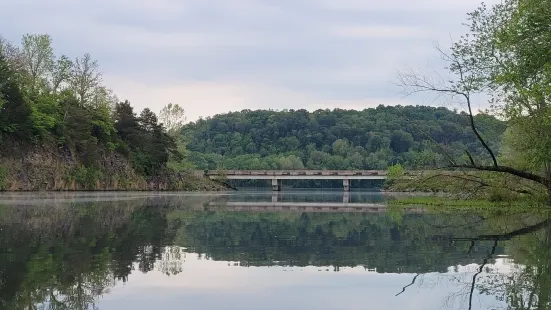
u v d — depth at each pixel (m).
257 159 154.12
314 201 51.97
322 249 14.55
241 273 10.95
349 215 28.67
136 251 13.91
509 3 28.59
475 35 29.31
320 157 154.75
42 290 9.16
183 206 37.91
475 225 22.00
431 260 12.71
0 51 75.31
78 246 14.66
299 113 179.88
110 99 98.00
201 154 156.00
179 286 9.65
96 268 11.31
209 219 25.27
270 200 54.12
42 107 80.81
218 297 8.80
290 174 111.75
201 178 112.44
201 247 14.84
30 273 10.60
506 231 19.52
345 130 166.25
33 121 76.62
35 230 18.58
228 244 15.55
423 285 9.86
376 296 8.94
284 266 11.84
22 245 14.62
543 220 24.41
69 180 80.69
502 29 26.94
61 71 87.62
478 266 11.89
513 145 33.00
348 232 19.14
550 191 32.62
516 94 28.05
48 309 7.92
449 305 8.37
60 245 14.78
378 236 17.80
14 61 77.56
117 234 17.88
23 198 46.72
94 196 55.25
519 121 30.05
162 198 53.53
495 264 12.16
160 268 11.46
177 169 107.88
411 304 8.41
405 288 9.58
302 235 18.09
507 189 36.81
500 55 28.08
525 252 14.05
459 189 37.16
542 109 28.22
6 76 72.56
